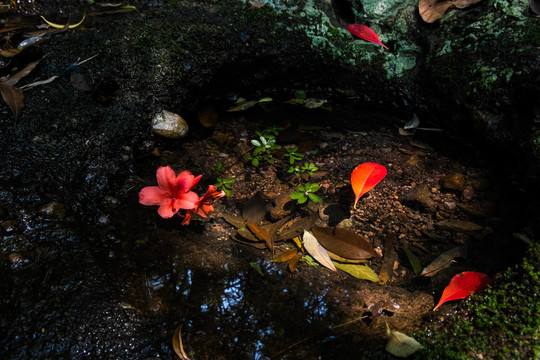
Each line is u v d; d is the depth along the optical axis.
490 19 2.57
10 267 1.74
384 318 1.76
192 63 2.72
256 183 2.44
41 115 2.30
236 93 3.01
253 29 2.88
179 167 2.48
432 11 2.78
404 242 2.14
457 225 2.20
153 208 2.18
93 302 1.68
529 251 1.74
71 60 2.58
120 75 2.57
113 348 1.57
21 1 2.98
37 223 1.92
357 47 2.89
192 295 1.82
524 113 2.36
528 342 1.45
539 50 2.33
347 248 2.06
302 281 1.92
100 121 2.39
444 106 2.67
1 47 2.63
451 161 2.54
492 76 2.43
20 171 2.08
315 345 1.66
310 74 3.01
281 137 2.74
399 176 2.47
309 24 2.93
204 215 2.09
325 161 2.57
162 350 1.61
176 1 2.95
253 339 1.68
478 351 1.48
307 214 2.27
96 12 2.99
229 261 1.98
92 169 2.23
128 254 1.94
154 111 2.56
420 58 2.80
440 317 1.69
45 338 1.55
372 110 2.94
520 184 2.33
